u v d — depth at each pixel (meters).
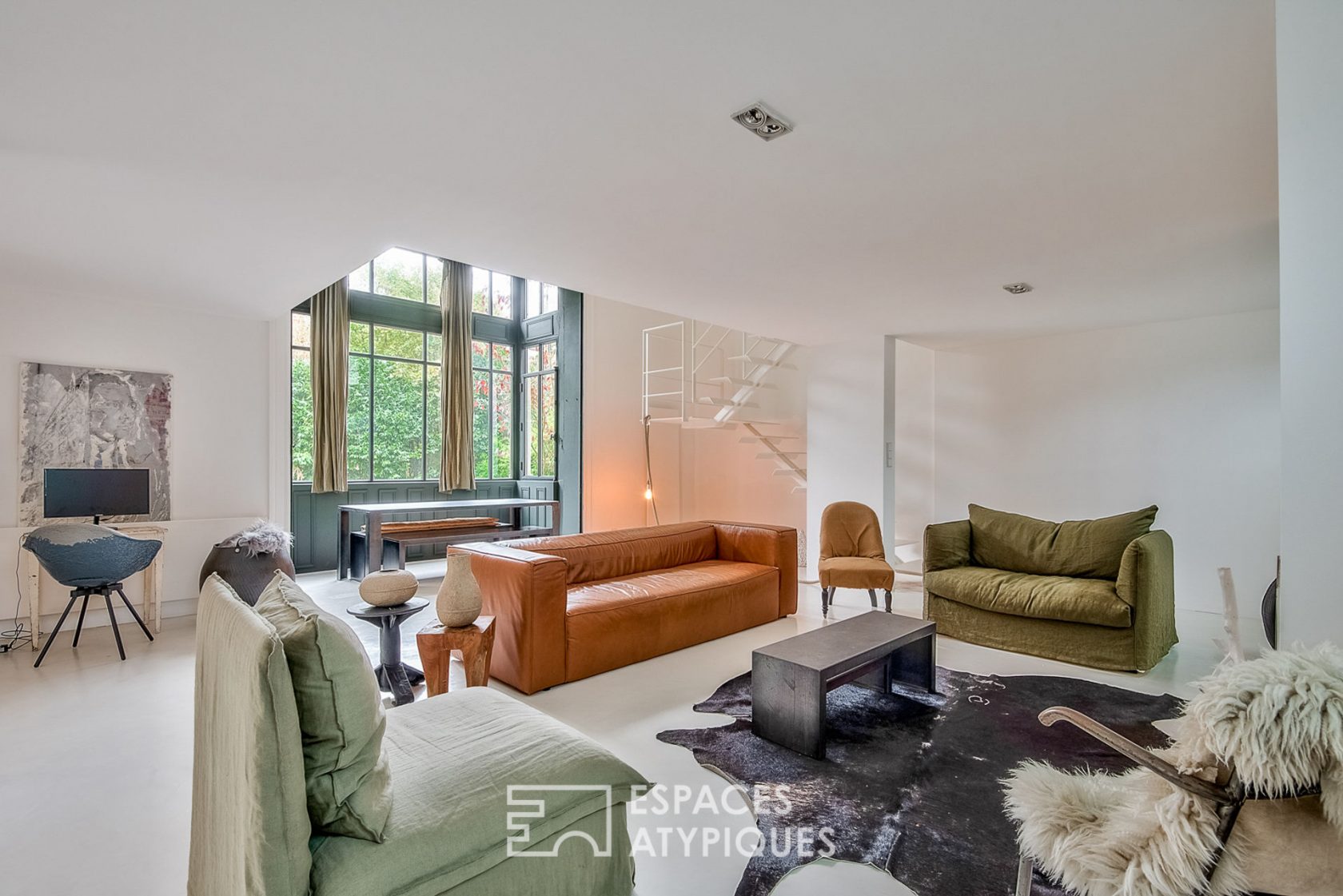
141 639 4.04
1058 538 4.08
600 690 3.16
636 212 2.96
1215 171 2.50
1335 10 1.27
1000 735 2.67
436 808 1.37
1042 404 5.76
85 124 2.17
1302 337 1.29
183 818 2.05
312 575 6.37
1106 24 1.64
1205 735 1.12
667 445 8.74
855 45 1.73
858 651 2.71
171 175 2.55
